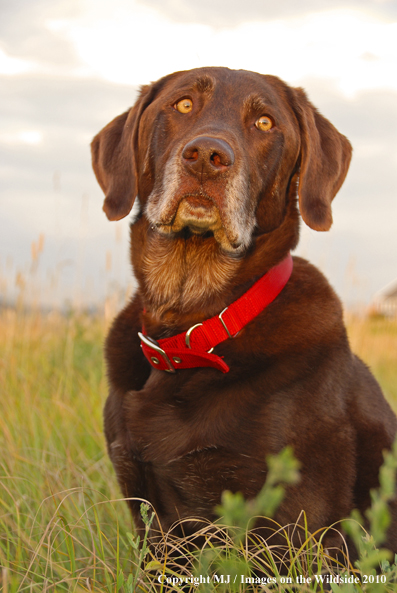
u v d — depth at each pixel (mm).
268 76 2768
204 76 2549
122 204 2730
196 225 2332
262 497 897
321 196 2609
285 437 2062
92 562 2312
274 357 2172
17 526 2330
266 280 2299
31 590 1948
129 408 2277
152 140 2607
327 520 2088
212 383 2156
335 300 2424
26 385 4293
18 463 3113
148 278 2570
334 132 2779
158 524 2188
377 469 2291
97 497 2939
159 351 2213
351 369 2389
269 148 2498
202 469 2084
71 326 5934
